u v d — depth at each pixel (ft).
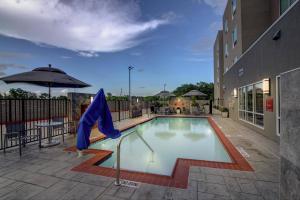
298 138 5.91
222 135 27.94
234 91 44.75
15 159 16.78
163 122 52.16
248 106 34.96
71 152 18.98
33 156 17.65
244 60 37.09
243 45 49.93
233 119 47.57
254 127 31.32
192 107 75.10
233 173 13.66
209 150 24.16
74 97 28.96
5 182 12.39
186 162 16.03
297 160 5.94
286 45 19.76
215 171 14.05
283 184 6.86
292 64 18.61
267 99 25.20
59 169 14.52
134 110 58.08
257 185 11.82
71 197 10.55
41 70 23.41
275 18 45.03
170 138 31.68
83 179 12.78
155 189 11.39
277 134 22.56
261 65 27.45
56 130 27.84
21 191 11.23
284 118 6.83
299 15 17.26
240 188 11.46
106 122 13.41
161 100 89.81
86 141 12.35
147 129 40.98
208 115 63.10
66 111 29.96
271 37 23.66
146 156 21.45
